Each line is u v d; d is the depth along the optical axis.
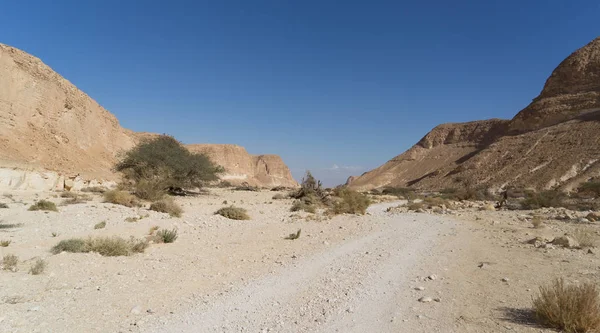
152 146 40.34
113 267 8.86
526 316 5.40
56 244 11.21
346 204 25.58
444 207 30.95
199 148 166.88
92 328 5.21
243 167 176.62
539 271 7.96
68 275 8.01
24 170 37.66
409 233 14.36
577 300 5.06
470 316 5.44
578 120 98.44
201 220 18.19
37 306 5.96
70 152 59.72
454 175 111.25
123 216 17.92
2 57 54.94
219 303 6.28
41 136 55.28
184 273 8.36
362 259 9.54
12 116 52.06
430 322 5.25
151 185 30.00
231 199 38.59
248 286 7.29
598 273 7.60
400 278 7.61
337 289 6.94
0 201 23.67
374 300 6.26
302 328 5.18
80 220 16.25
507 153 103.56
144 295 6.74
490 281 7.29
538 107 117.94
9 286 6.97
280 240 13.04
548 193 36.56
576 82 117.50
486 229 15.56
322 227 16.45
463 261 9.20
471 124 176.38
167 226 15.66
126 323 5.41
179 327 5.28
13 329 5.05
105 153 73.88
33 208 19.14
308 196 30.98
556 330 4.88
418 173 157.88
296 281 7.61
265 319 5.54
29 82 58.09
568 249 10.54
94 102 80.12
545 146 93.88
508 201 38.75
